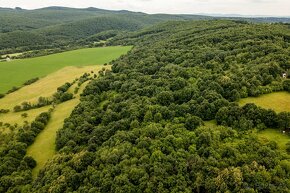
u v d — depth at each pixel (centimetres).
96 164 6738
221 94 8525
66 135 8425
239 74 9431
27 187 6844
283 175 5341
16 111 11425
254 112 7212
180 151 6209
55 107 11325
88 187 6119
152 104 8544
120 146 6831
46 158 8219
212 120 7594
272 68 9438
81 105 10094
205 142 6344
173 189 5403
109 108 9275
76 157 7062
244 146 6166
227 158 5875
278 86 8694
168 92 8775
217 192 5162
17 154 8119
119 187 5700
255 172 5350
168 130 6969
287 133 6806
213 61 11056
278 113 7206
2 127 9850
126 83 10688
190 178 5650
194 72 10319
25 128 9538
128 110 8412
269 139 6562
